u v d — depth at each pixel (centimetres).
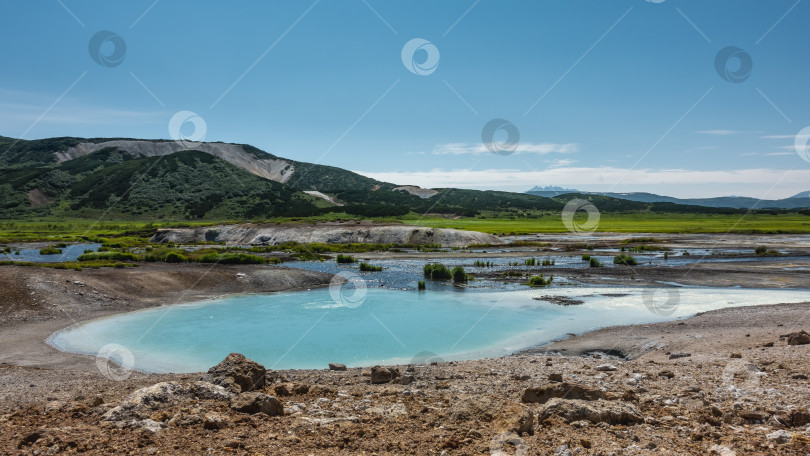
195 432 700
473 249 7306
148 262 4459
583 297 3097
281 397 991
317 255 5847
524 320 2406
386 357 1755
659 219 19000
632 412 772
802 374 1075
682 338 1883
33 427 743
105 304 2673
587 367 1386
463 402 841
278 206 16775
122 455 611
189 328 2236
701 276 4038
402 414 825
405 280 3919
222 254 4806
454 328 2238
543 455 611
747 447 625
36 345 1883
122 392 1056
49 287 2644
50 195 17175
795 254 6009
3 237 8694
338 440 674
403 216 15550
